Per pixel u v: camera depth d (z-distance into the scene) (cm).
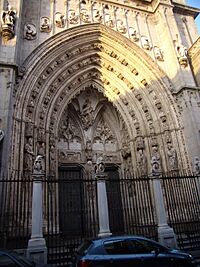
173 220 1370
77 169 1748
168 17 1991
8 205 1080
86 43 1712
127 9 1984
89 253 678
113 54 1808
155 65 1806
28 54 1470
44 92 1478
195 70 1845
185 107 1642
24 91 1359
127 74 1825
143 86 1780
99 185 1114
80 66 1730
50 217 1262
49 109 1500
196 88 1697
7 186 1103
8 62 1298
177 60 1789
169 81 1773
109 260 675
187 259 759
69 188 1653
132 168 1702
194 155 1509
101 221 1047
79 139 1831
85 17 1756
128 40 1803
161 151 1617
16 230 1035
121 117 1864
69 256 1005
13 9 1451
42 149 1366
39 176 1033
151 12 2073
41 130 1408
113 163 1852
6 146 1140
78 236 1441
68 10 1748
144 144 1672
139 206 1480
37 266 652
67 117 1834
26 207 1160
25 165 1251
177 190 1470
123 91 1820
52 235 1118
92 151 1803
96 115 1950
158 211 1166
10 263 604
